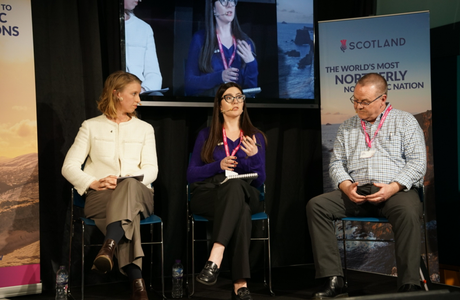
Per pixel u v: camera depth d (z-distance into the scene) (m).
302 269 3.48
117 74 2.81
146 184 2.67
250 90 3.45
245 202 2.54
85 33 3.11
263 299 2.63
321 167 3.75
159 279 3.22
